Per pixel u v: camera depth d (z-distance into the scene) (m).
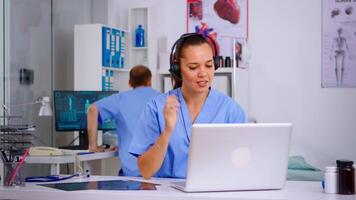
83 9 5.02
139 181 2.02
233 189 1.74
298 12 4.95
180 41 2.00
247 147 1.70
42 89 4.38
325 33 4.89
